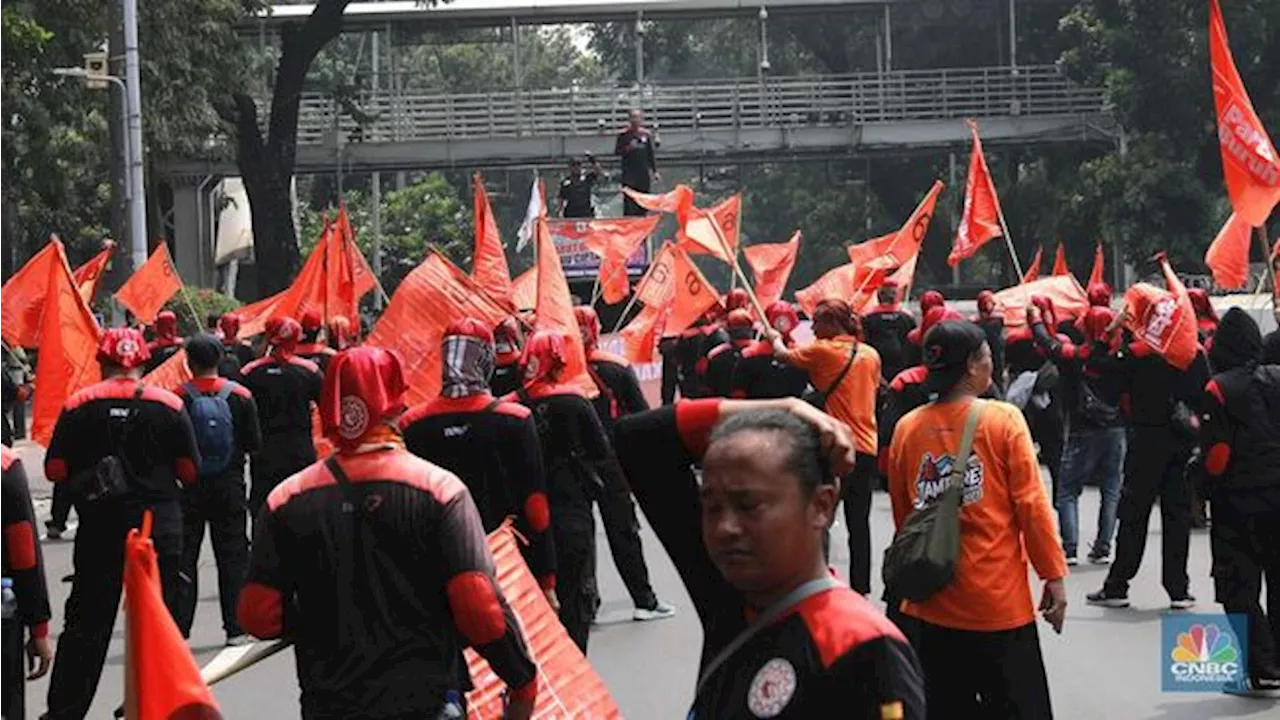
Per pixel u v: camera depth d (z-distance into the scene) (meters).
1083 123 46.09
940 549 6.74
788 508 3.39
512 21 48.16
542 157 47.38
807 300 22.67
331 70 57.53
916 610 6.94
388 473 5.38
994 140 46.62
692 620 12.63
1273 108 38.91
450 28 48.62
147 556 4.14
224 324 18.36
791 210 57.91
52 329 13.23
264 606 5.36
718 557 3.43
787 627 3.42
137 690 4.10
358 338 18.06
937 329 7.07
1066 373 14.34
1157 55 39.12
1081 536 16.16
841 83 47.75
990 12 48.41
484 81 73.31
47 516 19.64
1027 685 6.87
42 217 34.88
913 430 7.06
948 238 51.69
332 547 5.31
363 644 5.28
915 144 47.03
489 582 5.36
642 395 12.74
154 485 9.47
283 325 13.22
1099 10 41.03
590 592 9.69
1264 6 38.06
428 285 11.05
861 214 55.41
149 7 33.31
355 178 63.28
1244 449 9.31
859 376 11.25
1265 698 9.70
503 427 8.05
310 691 5.34
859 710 3.32
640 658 11.30
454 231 59.47
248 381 13.22
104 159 30.95
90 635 9.42
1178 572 12.14
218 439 11.52
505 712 5.70
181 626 10.96
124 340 9.53
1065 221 43.28
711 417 3.85
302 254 56.84
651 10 47.84
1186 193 39.22
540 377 9.67
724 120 48.22
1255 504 9.30
